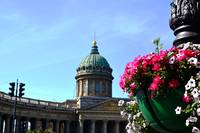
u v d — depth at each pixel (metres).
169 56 8.05
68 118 147.38
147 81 8.23
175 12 9.13
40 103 144.25
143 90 8.29
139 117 9.60
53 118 143.12
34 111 136.88
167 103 7.67
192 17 8.81
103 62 175.00
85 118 145.12
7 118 124.25
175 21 9.15
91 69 170.62
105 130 144.12
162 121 7.89
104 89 169.75
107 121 145.12
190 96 7.25
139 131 9.49
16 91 66.12
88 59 175.38
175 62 7.84
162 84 7.71
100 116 145.12
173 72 7.79
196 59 7.61
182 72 7.74
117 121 145.12
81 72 172.00
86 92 168.25
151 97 7.90
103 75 170.75
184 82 7.70
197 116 7.31
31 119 139.25
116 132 144.38
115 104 146.50
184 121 7.55
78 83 172.75
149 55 8.62
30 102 139.88
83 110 145.50
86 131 151.75
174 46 9.12
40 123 144.62
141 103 8.41
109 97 155.12
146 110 8.23
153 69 8.01
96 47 183.75
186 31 9.02
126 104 10.26
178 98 7.58
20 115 130.50
